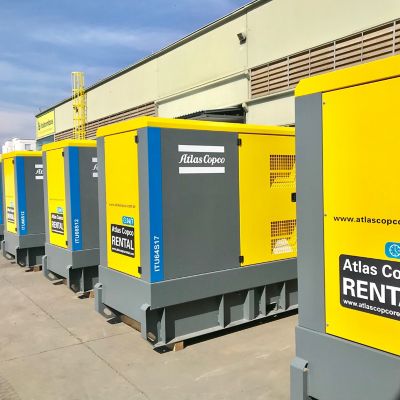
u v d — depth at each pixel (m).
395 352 2.16
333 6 7.37
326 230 2.44
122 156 4.23
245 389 3.27
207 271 4.23
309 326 2.56
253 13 9.16
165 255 3.96
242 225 4.46
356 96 2.25
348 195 2.32
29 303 5.71
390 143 2.13
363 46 6.91
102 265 4.74
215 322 4.39
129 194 4.16
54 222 6.32
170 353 3.98
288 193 4.81
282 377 3.45
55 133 23.03
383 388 2.20
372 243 2.23
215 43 10.38
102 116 17.27
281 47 8.50
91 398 3.21
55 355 4.01
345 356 2.36
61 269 6.14
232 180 4.38
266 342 4.18
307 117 2.49
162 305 3.94
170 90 12.37
